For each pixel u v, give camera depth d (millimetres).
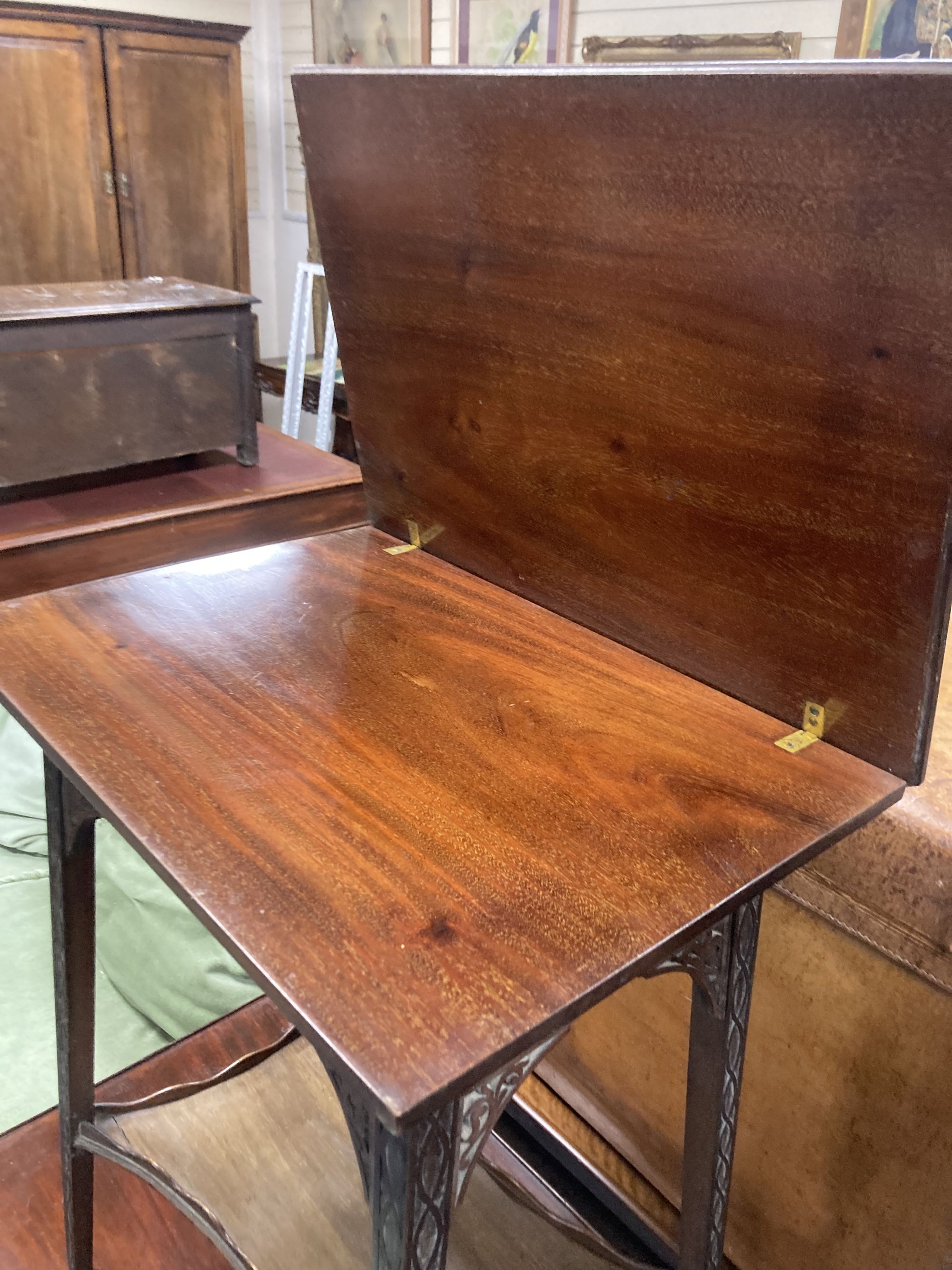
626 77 624
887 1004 894
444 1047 477
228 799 652
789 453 657
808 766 707
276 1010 1570
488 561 976
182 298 1993
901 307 561
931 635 633
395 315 906
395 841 617
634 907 568
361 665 829
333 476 2174
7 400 1792
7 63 3041
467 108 730
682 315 676
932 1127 895
